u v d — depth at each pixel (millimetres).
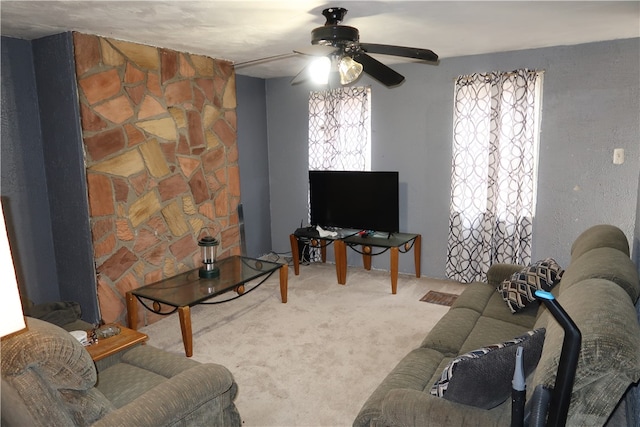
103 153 3225
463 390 1504
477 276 4270
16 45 3107
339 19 2514
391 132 4594
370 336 3303
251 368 2873
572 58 3688
